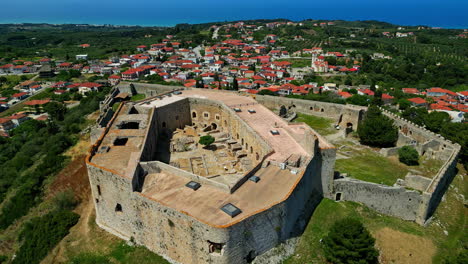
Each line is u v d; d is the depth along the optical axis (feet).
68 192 193.36
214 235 108.37
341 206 163.32
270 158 154.51
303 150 164.04
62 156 242.78
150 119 205.57
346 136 252.62
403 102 453.58
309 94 472.03
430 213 171.73
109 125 192.13
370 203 169.27
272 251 127.34
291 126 196.85
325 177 164.76
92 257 135.44
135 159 148.77
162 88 330.13
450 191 195.62
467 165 220.02
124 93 337.93
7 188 241.55
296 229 141.08
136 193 127.95
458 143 224.94
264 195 127.54
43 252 145.07
